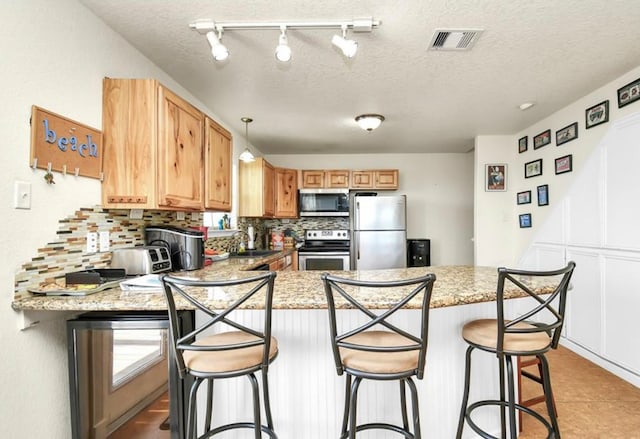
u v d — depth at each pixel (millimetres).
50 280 1366
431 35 1781
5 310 1185
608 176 2396
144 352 1396
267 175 3896
